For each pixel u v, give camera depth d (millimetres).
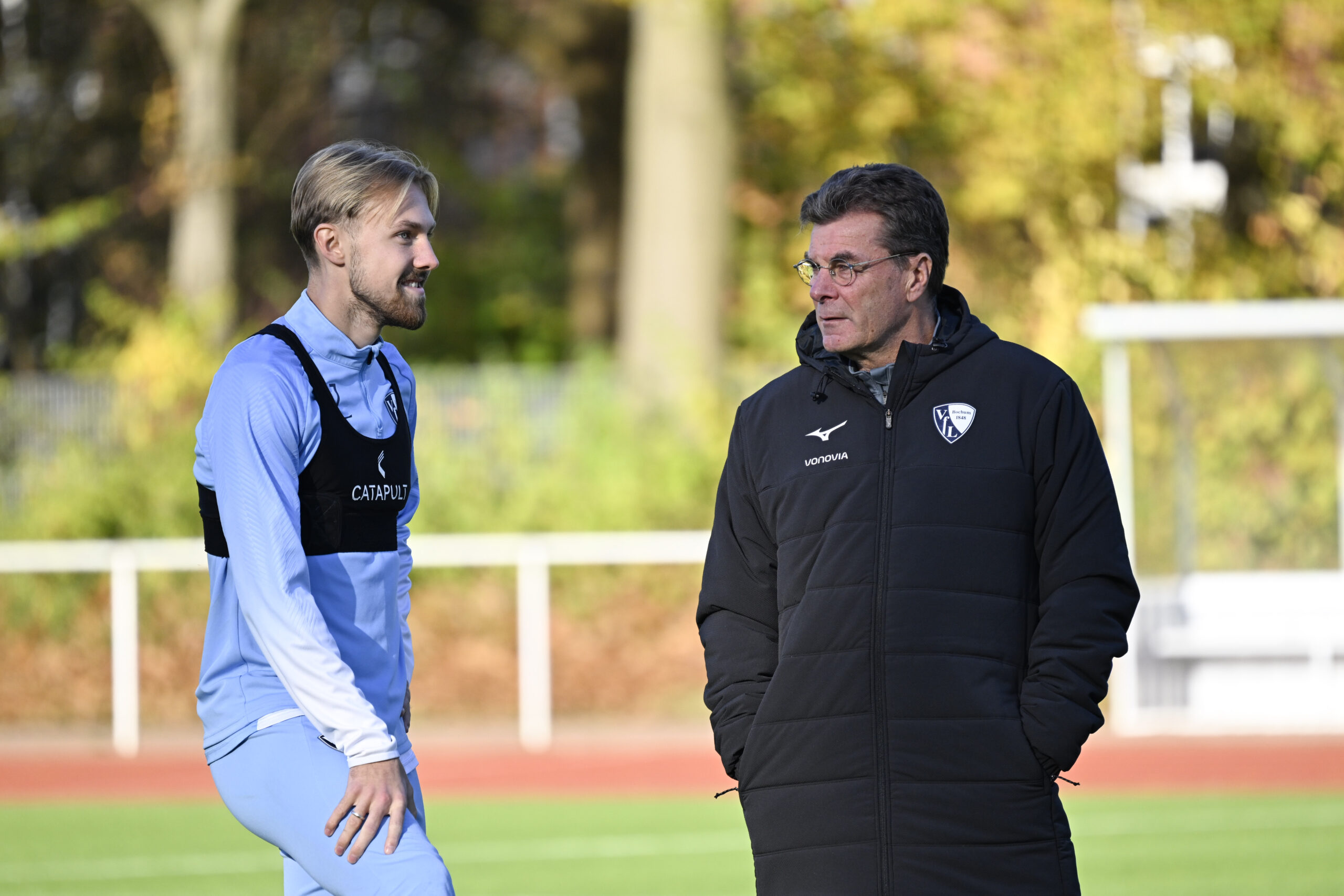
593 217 87875
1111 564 12266
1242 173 65750
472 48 91375
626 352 62094
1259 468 43469
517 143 97188
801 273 13094
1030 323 59719
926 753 12047
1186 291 61781
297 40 85688
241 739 12578
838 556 12367
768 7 64188
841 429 12672
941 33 62625
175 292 69688
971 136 64625
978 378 12523
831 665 12266
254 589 12039
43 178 82000
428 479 52062
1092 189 63188
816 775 12273
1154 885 25828
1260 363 43062
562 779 37406
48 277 81438
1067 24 61719
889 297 12656
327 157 13016
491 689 46969
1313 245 62031
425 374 59719
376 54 89625
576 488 51562
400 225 12930
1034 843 12047
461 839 30797
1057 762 12078
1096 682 12094
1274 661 42688
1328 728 41656
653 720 46312
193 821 33000
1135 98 62688
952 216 65625
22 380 58938
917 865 12008
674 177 61344
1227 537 43500
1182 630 42688
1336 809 32156
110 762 40812
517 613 47438
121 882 27281
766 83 67875
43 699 46750
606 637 47094
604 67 85812
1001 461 12320
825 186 13016
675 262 61219
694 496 51719
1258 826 30562
